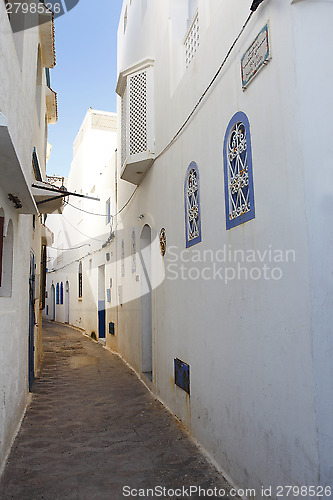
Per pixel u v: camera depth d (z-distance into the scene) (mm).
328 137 2727
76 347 13273
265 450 3109
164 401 6379
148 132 7301
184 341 5348
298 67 2783
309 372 2586
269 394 3076
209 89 4496
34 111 6449
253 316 3373
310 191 2680
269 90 3148
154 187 7277
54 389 7566
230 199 3914
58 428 5426
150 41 7609
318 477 2475
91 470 4148
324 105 2754
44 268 11742
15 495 3643
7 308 4543
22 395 5902
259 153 3301
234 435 3693
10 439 4715
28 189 4141
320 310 2594
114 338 12055
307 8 2836
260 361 3230
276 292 3008
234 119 3807
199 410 4703
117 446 4781
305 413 2615
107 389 7547
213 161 4367
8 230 4711
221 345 4043
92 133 17094
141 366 8398
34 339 8398
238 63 3727
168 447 4676
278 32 3016
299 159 2736
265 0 3199
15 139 3990
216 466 4074
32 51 5414
